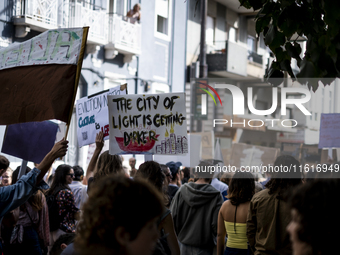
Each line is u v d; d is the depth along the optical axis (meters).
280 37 3.19
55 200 5.35
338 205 1.63
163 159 8.35
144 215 1.58
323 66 2.78
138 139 4.56
